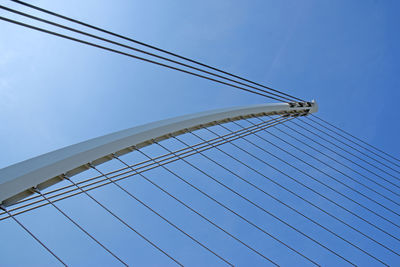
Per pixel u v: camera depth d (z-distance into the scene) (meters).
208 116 27.48
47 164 14.26
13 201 12.99
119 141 18.36
